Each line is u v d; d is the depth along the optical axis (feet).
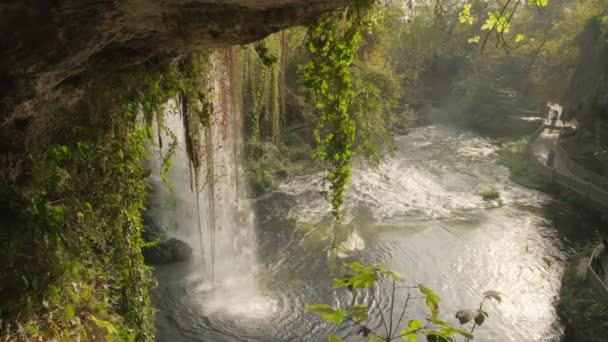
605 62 73.72
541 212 59.26
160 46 13.55
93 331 14.87
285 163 69.10
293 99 72.90
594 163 72.95
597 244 49.03
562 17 116.47
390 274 7.97
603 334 33.30
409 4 25.61
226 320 34.22
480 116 114.62
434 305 7.92
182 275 39.93
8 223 11.55
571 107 84.58
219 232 46.19
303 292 38.34
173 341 31.65
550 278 43.16
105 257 16.62
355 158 75.41
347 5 14.71
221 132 28.35
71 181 14.82
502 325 35.73
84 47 10.77
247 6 11.69
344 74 18.49
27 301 11.75
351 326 34.04
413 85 134.92
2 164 11.53
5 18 9.50
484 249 48.11
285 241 47.78
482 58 127.03
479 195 64.80
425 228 52.60
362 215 55.57
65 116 13.79
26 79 10.48
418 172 73.87
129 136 17.21
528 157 79.87
